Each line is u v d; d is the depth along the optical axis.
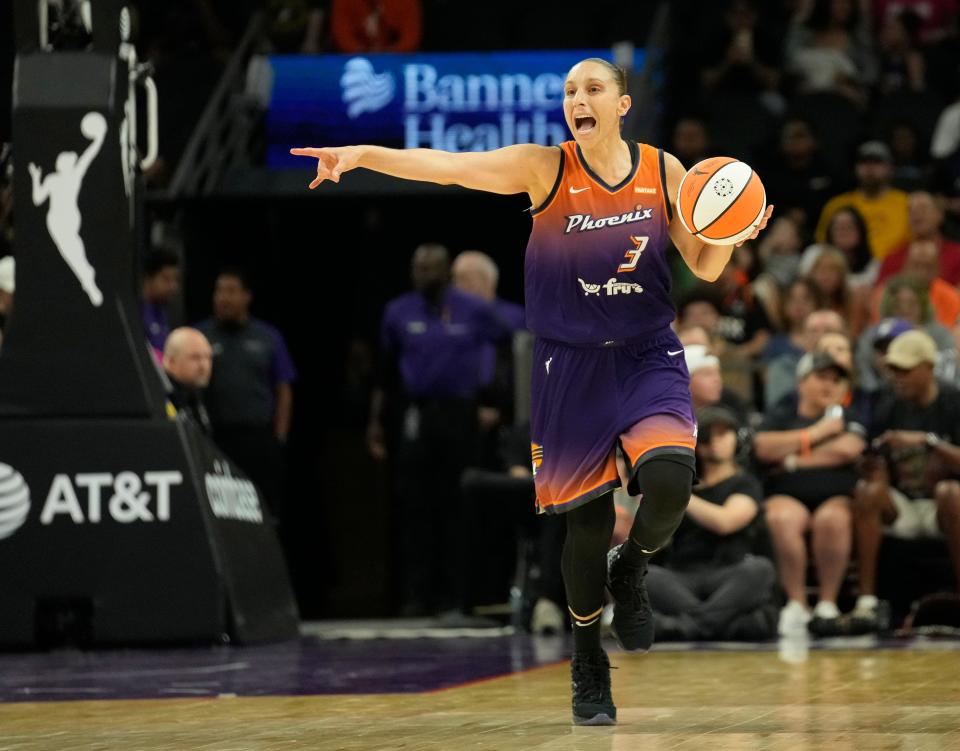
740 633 20.08
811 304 26.23
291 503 34.16
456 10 40.56
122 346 19.44
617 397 11.30
